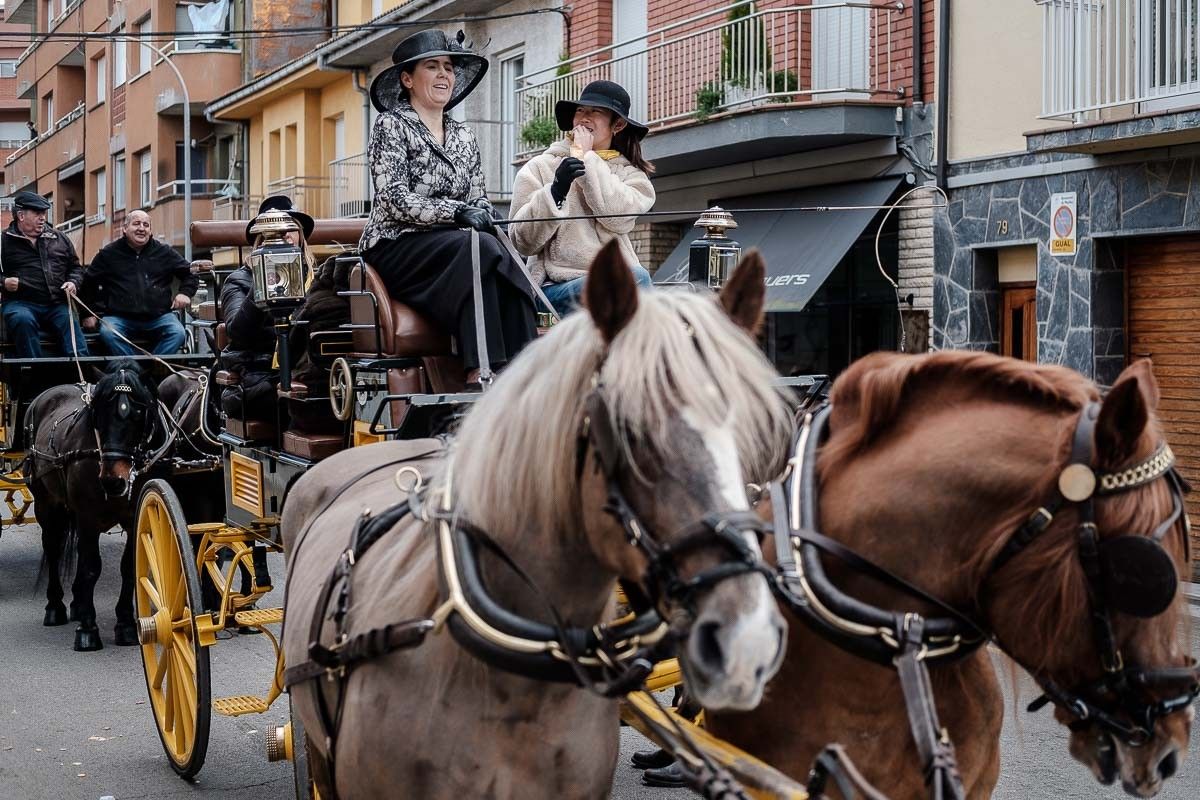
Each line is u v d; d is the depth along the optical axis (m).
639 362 2.45
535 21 18.83
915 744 3.31
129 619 8.94
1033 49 11.39
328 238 8.12
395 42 22.12
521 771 2.92
